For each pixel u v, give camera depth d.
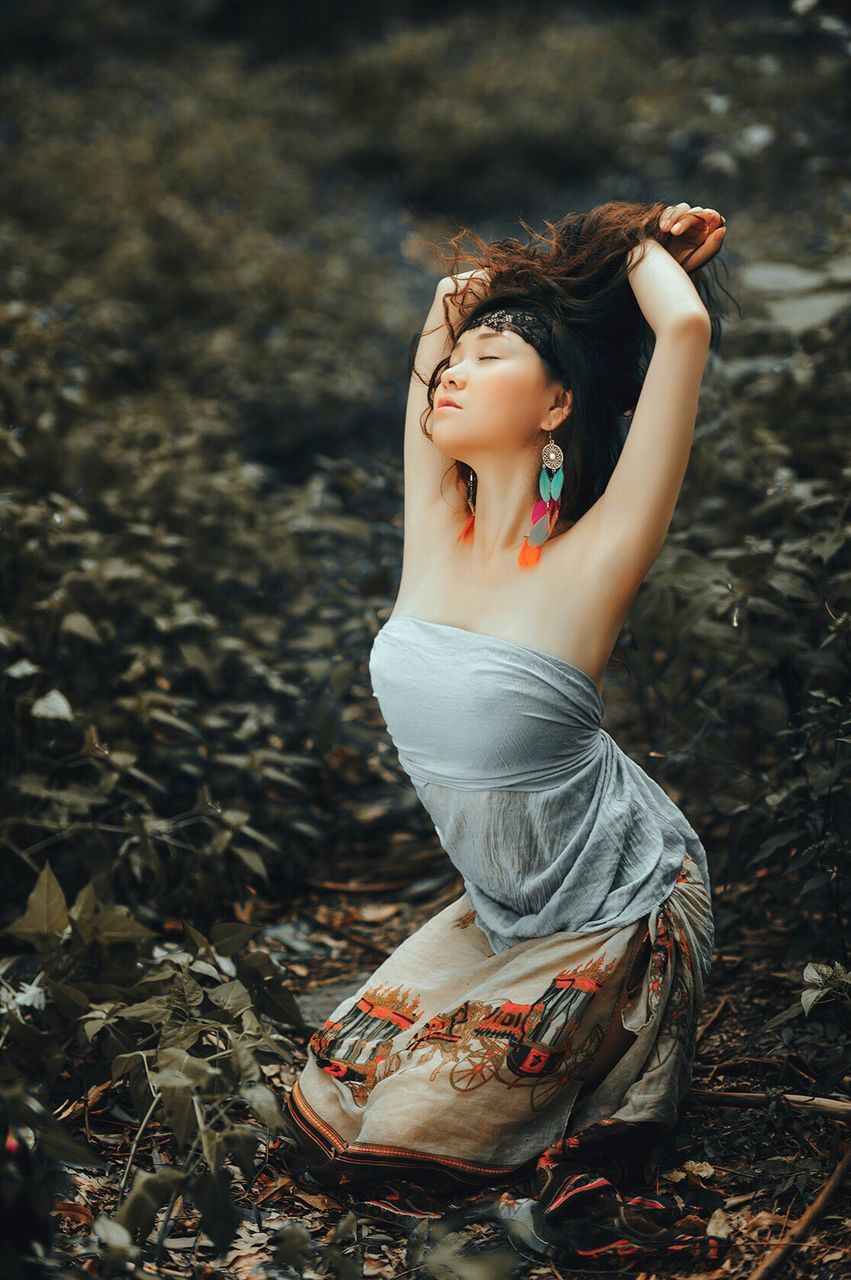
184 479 3.93
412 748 2.08
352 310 7.48
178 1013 2.08
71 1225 1.98
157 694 3.09
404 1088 2.03
